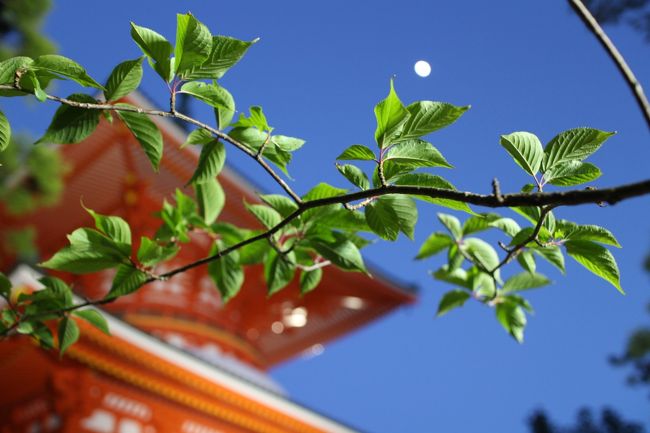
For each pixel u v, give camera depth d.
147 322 8.30
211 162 0.99
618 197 0.62
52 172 5.17
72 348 4.72
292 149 0.99
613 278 0.92
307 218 1.05
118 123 6.32
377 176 0.86
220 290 1.20
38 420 5.42
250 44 0.85
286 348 11.42
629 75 0.59
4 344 4.83
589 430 11.80
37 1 4.56
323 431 6.66
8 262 5.01
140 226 7.44
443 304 1.27
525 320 1.25
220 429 6.01
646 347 9.64
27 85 0.86
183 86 0.89
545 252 1.00
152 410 5.52
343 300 9.69
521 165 0.81
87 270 1.06
